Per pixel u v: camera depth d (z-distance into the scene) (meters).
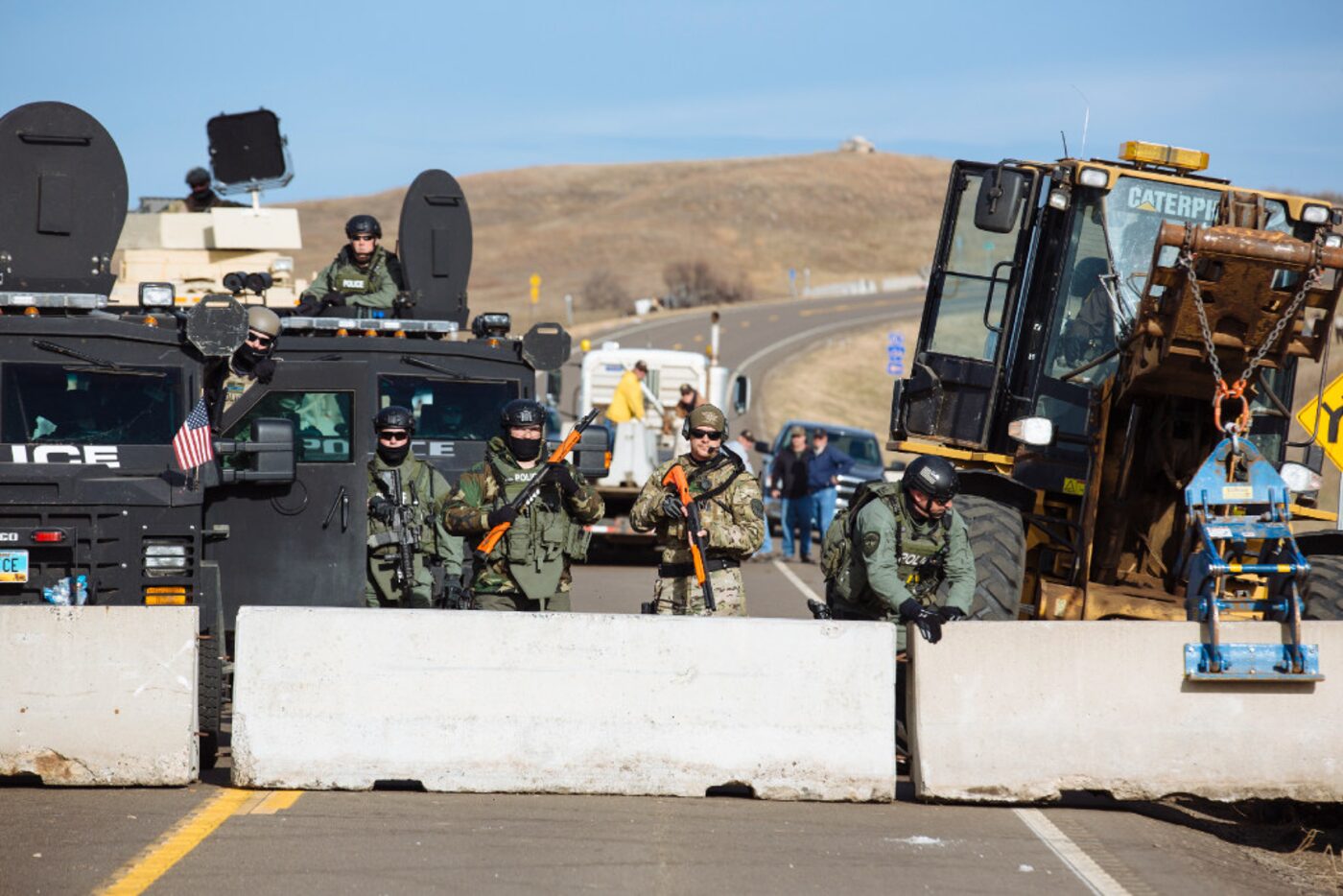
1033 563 41.91
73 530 36.53
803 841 28.84
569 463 34.78
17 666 32.03
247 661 32.06
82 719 32.06
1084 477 41.47
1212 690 32.34
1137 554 40.59
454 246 51.03
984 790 32.16
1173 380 36.41
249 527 41.81
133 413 37.47
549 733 32.03
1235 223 36.78
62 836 28.00
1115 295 41.09
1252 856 30.58
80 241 42.22
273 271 61.47
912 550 32.94
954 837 29.58
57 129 42.06
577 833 28.92
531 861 26.95
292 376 42.59
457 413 47.53
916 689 32.28
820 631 32.38
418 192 50.62
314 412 42.69
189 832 28.41
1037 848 29.14
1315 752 32.28
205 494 41.47
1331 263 33.25
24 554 36.34
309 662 32.06
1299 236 40.09
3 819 29.17
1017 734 32.25
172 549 37.12
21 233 41.88
